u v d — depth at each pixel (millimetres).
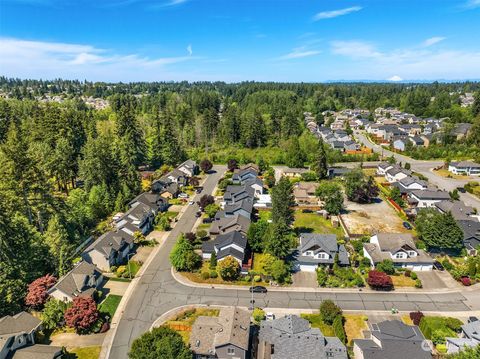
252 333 42438
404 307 48500
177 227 73438
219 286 52938
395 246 58531
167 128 117562
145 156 110000
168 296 50406
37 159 67938
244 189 85750
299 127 146500
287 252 55469
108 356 39281
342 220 75250
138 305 48250
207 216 78688
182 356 32656
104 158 82312
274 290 52125
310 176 103188
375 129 162375
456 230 59531
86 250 56688
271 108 188375
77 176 88438
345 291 52094
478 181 101062
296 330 40312
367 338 42000
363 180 87375
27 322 40719
